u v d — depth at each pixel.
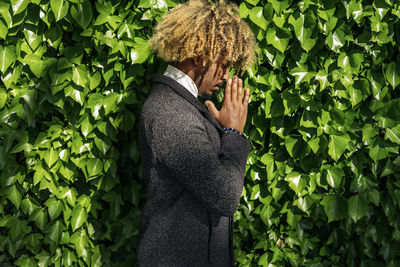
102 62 1.60
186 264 1.08
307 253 1.86
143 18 1.55
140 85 1.67
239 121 1.16
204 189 1.00
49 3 1.49
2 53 1.51
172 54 1.12
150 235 1.09
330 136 1.68
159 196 1.09
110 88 1.64
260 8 1.54
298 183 1.71
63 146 1.65
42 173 1.63
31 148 1.63
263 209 1.76
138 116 1.69
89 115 1.63
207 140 1.04
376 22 1.60
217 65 1.14
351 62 1.64
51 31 1.54
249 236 1.84
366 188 1.75
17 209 1.66
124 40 1.56
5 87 1.58
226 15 1.13
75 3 1.49
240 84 1.18
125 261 1.77
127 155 1.74
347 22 1.62
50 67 1.56
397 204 1.81
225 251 1.17
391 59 1.71
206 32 1.09
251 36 1.21
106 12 1.52
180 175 1.02
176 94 1.10
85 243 1.73
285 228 1.82
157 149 1.03
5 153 1.62
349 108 1.68
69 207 1.69
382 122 1.70
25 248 1.75
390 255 1.82
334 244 1.82
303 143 1.69
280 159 1.72
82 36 1.57
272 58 1.61
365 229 1.82
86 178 1.65
